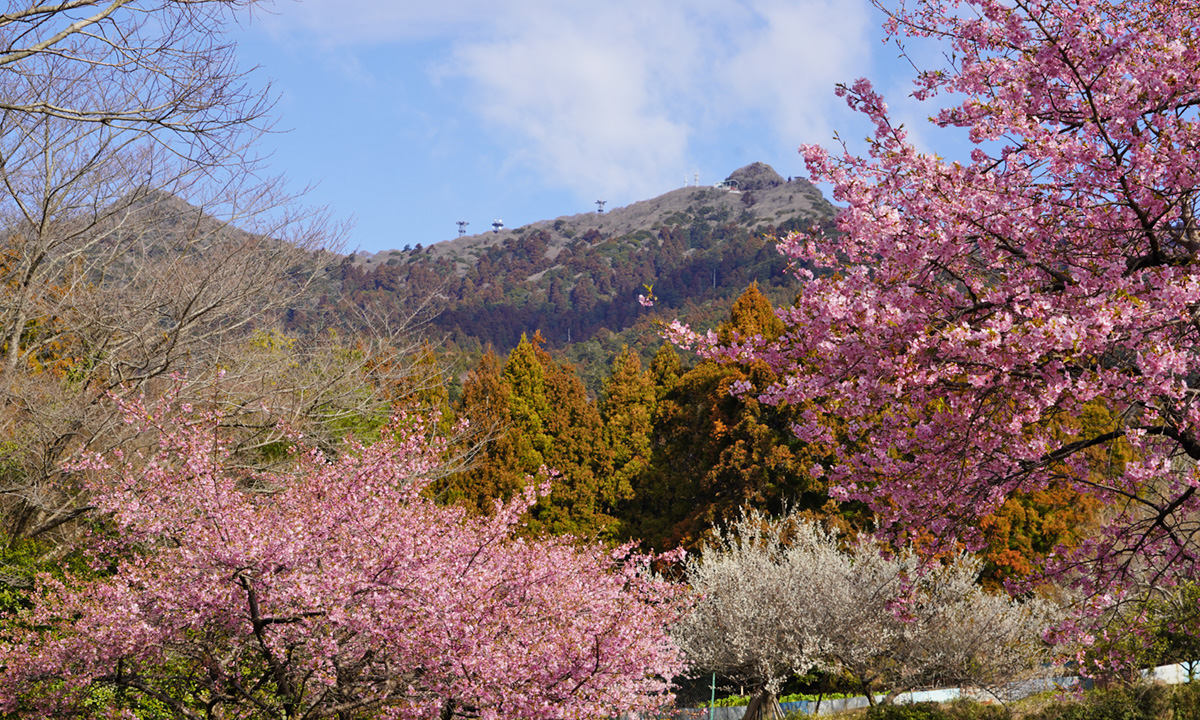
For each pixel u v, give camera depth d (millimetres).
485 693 6520
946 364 6074
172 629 6512
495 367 39219
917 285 6297
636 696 8008
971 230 6176
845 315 6016
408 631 6430
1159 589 8898
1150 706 10891
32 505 10438
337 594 6191
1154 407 5934
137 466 9891
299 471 9547
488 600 7160
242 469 11414
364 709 7246
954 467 6977
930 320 6285
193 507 6523
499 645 6812
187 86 7781
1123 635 8086
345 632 6957
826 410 7012
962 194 6180
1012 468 7070
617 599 8406
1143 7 6930
